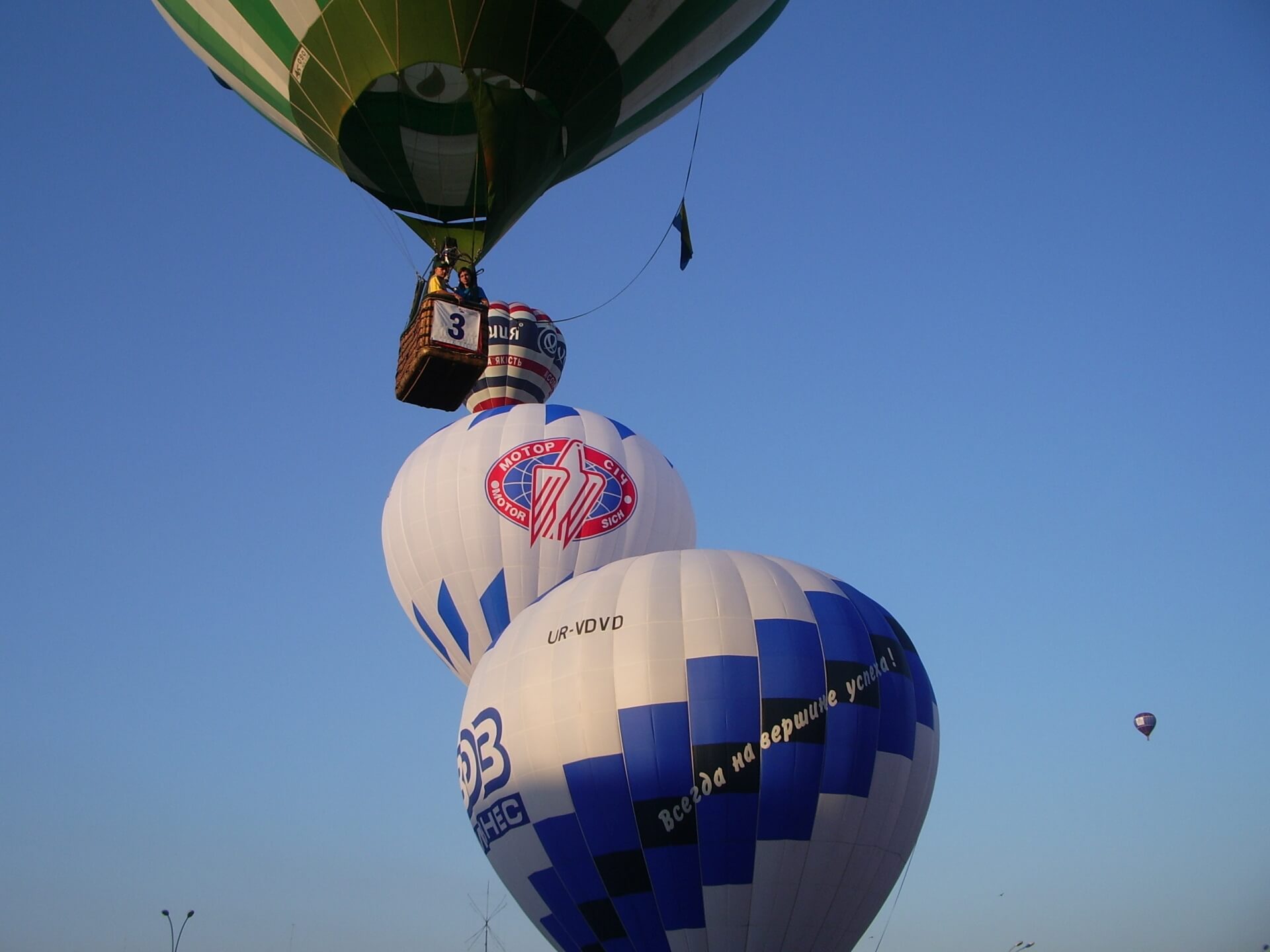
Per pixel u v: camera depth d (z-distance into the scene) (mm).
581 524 33906
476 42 22156
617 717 25016
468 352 21000
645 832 24594
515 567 33469
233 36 23734
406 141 23609
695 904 24484
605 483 34531
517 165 22953
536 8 22156
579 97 23469
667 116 26078
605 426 36062
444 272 21984
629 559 27781
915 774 26016
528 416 35812
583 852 24984
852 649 25906
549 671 25844
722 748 24688
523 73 22688
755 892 24438
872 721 25453
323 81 23047
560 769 25203
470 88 22609
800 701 25078
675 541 35344
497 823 26156
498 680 26641
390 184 24156
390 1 21797
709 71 25422
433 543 34094
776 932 24453
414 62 22297
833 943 24906
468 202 24391
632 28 23078
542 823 25344
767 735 24797
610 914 24859
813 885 24625
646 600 26125
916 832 26281
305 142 25172
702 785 24578
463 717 27422
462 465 34656
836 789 24844
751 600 26125
